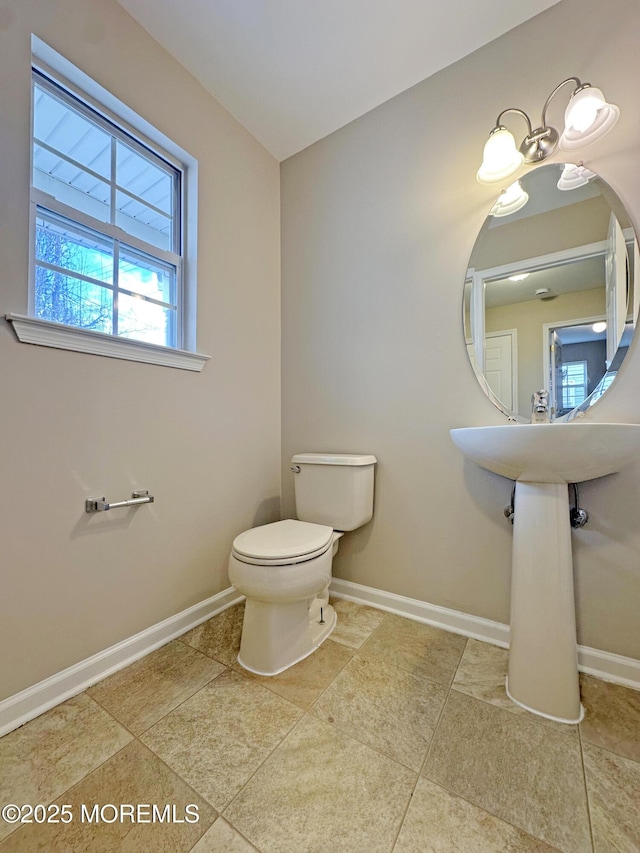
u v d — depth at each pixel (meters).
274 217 2.05
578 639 1.30
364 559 1.78
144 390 1.41
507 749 0.97
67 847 0.74
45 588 1.12
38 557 1.11
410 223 1.66
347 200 1.84
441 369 1.58
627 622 1.23
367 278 1.77
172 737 1.00
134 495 1.36
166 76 1.49
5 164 1.05
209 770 0.91
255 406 1.92
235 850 0.74
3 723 1.02
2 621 1.04
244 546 1.27
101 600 1.27
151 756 0.94
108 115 1.36
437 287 1.59
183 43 1.46
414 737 1.00
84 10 1.24
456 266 1.54
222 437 1.74
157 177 1.58
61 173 1.28
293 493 2.02
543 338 1.37
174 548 1.51
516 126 1.41
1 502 1.04
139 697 1.15
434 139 1.59
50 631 1.13
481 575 1.49
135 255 1.48
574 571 1.30
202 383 1.64
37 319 1.08
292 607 1.32
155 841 0.75
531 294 1.40
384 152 1.72
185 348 1.61
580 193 1.31
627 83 1.22
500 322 1.46
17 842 0.75
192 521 1.59
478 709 1.10
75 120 1.32
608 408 1.25
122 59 1.34
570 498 1.29
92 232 1.34
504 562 1.44
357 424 1.80
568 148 1.28
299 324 2.01
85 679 1.21
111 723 1.05
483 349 1.49
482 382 1.49
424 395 1.62
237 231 1.82
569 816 0.80
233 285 1.80
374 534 1.75
